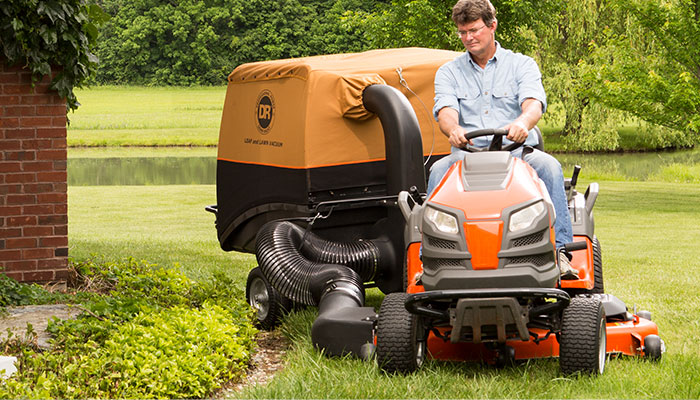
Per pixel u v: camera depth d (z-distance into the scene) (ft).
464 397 14.38
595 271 19.79
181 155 148.66
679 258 37.45
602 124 119.14
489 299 14.06
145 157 143.23
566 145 136.98
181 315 18.17
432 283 14.66
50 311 20.07
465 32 17.25
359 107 21.76
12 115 22.80
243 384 16.30
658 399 14.08
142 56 271.08
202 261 34.91
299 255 20.68
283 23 266.57
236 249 26.45
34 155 23.04
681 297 26.27
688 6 74.79
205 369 15.60
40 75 22.89
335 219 22.11
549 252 14.51
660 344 16.57
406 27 87.76
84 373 14.74
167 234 47.47
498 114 17.57
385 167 22.07
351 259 21.36
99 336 17.01
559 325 15.64
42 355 15.65
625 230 51.55
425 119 23.81
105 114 216.95
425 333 16.20
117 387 14.46
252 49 267.59
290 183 22.27
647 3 75.61
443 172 16.98
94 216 58.90
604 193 78.59
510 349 15.70
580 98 121.39
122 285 23.63
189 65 270.67
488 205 14.55
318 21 265.75
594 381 14.80
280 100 22.94
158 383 14.70
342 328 17.08
